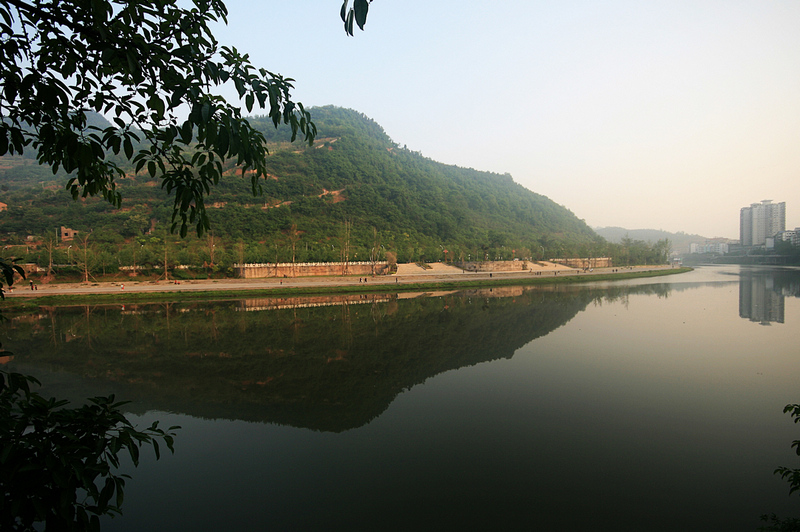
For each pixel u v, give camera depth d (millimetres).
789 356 28156
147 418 18625
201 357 27859
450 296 61656
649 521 11641
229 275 76750
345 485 13391
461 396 21266
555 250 141625
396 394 21562
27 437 3570
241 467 14539
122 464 14781
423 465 14648
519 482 13547
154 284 65500
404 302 54656
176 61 4082
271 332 35312
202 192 4551
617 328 37719
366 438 16688
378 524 11508
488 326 38562
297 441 16500
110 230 90188
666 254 163625
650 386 22469
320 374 24750
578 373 24859
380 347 30875
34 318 40781
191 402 20422
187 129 3936
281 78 4605
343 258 92000
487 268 108812
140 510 12164
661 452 15453
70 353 28453
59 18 3725
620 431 17188
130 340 32062
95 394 21156
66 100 3740
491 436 16812
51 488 3652
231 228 101125
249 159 4441
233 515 11898
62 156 4586
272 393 21656
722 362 26875
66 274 66438
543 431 17219
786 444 16000
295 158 178625
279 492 13078
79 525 3621
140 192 115188
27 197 122438
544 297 60219
